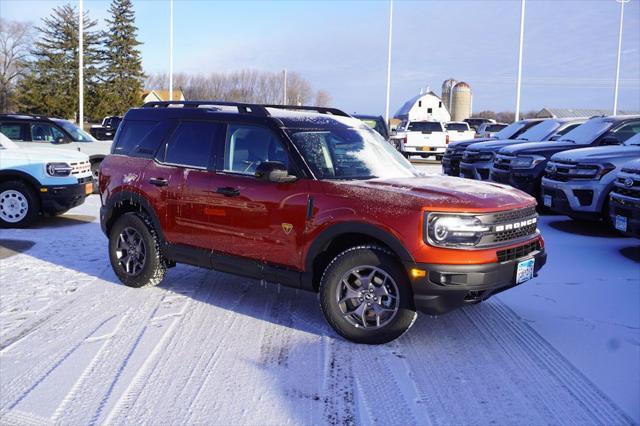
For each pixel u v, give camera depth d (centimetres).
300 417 350
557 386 391
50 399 369
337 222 459
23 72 7694
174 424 341
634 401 371
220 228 530
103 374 404
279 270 499
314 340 471
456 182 513
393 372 412
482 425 343
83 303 556
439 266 425
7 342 460
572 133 1207
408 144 2517
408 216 434
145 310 539
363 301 458
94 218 1045
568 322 514
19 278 638
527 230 483
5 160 916
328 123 552
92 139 1378
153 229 589
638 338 477
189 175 554
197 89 8425
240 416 351
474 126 5434
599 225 996
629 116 1139
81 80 2800
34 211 932
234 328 496
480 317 527
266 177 480
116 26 5778
